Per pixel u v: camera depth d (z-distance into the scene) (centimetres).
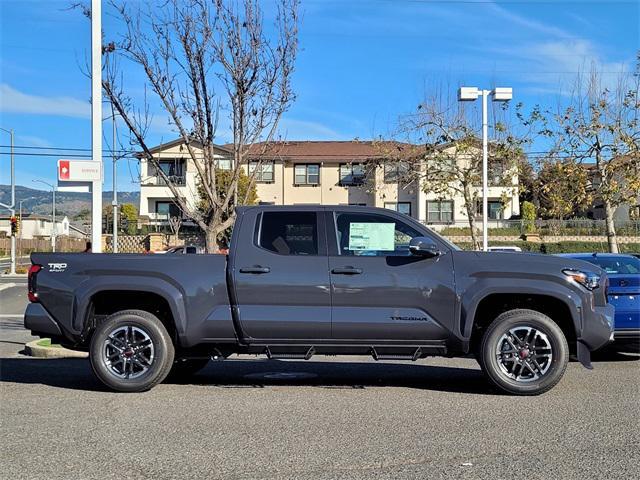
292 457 539
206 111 1159
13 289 3064
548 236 3628
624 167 2052
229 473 503
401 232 777
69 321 781
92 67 1134
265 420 656
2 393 786
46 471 509
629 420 654
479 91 1806
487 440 586
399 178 2698
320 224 779
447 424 639
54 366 1010
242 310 761
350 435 602
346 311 756
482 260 762
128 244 4456
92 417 668
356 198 4897
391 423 644
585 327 754
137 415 675
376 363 1042
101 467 517
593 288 761
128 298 806
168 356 779
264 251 771
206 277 770
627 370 953
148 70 1137
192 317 767
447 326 752
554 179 2230
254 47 1143
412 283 754
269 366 1015
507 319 757
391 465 520
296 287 757
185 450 558
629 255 1114
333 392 794
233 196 1230
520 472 504
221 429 622
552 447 566
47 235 7944
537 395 761
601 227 3553
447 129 2466
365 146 5041
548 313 789
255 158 1497
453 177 2473
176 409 702
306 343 766
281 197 4909
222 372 955
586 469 511
